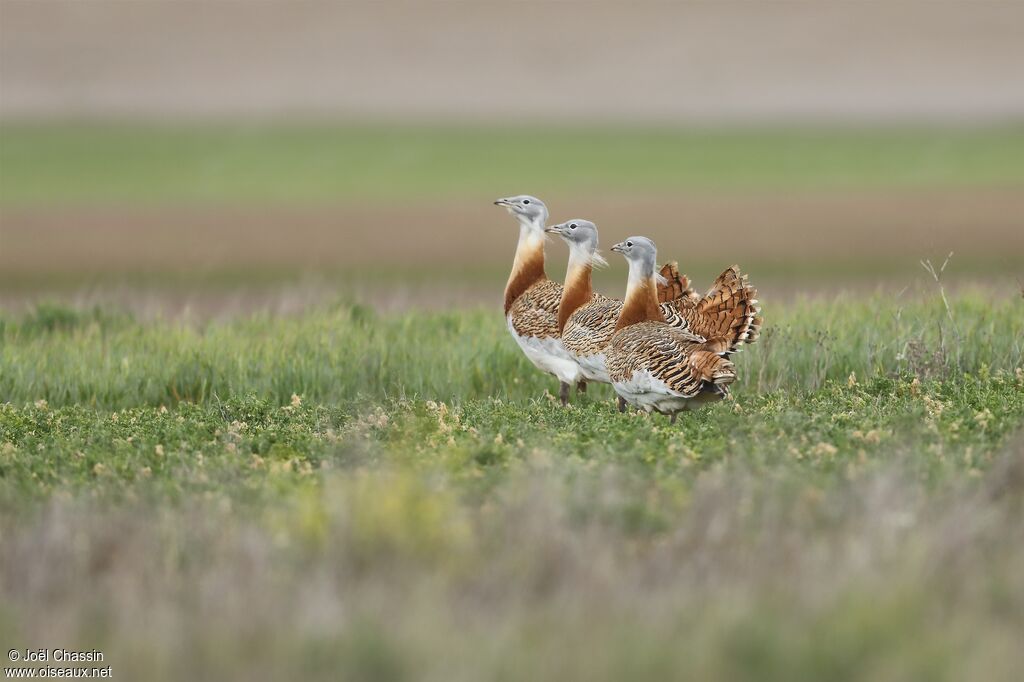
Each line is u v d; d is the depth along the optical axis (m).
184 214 146.38
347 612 19.97
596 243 42.78
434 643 18.62
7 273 96.38
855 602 19.33
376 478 25.38
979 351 42.88
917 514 23.50
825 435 30.94
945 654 18.08
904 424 31.45
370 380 44.28
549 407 37.88
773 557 21.78
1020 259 94.88
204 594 20.97
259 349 46.50
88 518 24.81
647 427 32.66
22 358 46.06
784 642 18.38
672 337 36.28
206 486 28.02
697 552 22.30
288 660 18.66
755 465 27.58
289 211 151.38
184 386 44.06
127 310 62.31
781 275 89.81
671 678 17.75
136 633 19.77
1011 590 20.41
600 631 18.97
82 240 120.19
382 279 92.69
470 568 21.69
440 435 32.28
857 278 86.44
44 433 35.81
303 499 25.12
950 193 159.00
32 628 20.50
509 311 44.56
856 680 17.67
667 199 162.00
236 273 97.38
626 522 23.94
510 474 27.30
